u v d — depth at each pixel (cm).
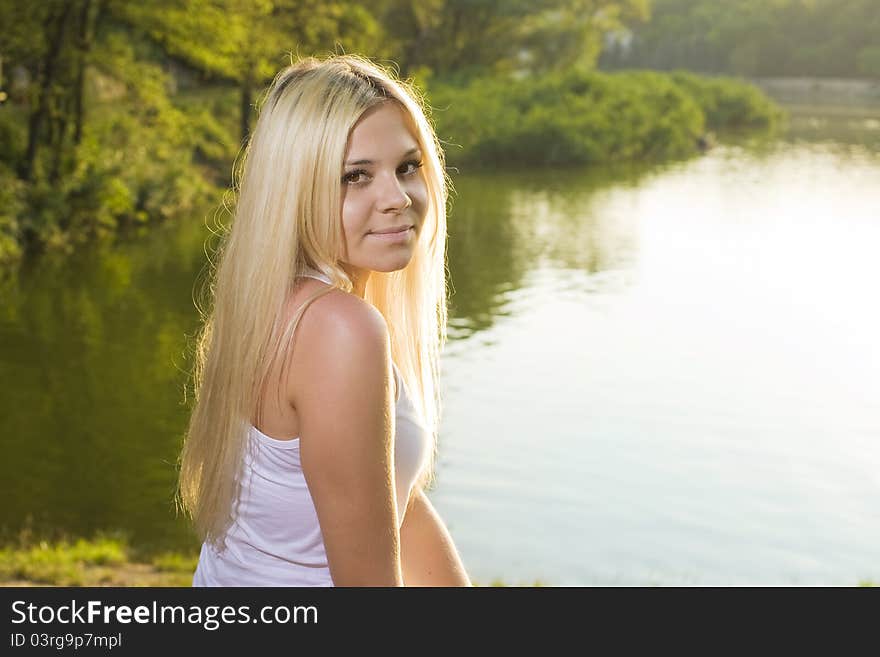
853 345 4166
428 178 272
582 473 2658
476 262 5266
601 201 7306
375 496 242
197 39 5228
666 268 5422
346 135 246
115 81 5938
